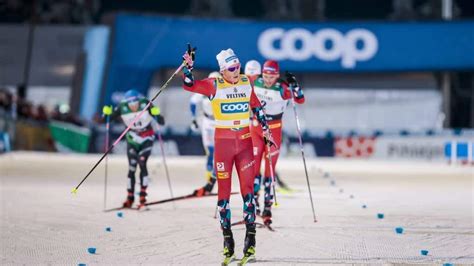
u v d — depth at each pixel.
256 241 26.66
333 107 108.12
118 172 63.34
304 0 145.75
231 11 154.62
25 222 31.03
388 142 101.44
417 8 145.00
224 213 23.50
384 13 151.25
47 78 109.31
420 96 107.12
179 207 36.78
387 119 107.50
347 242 26.44
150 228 29.61
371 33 100.94
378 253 24.36
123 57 100.50
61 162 78.81
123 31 100.94
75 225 30.36
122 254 24.06
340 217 33.12
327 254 24.22
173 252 24.48
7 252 24.30
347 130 103.44
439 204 39.44
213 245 25.83
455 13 133.00
